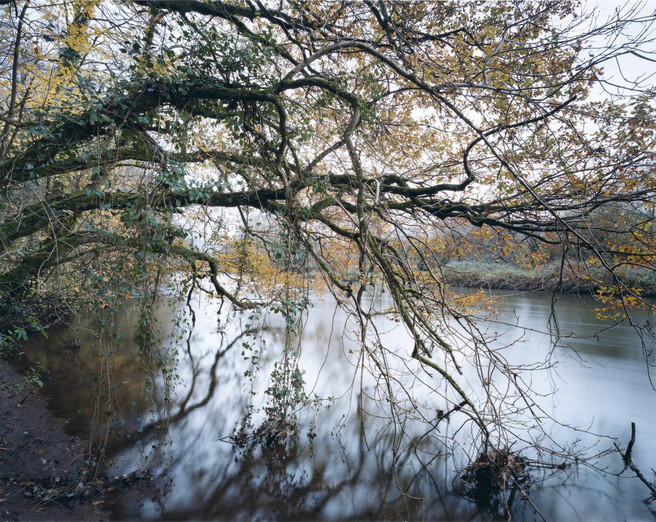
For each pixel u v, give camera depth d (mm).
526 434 7195
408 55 6297
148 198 4324
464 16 6305
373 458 6266
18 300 6051
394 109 7375
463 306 6340
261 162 5273
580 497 5352
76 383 8719
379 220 5930
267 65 5203
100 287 4301
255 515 4820
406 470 5957
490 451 5836
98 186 4805
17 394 7883
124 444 6270
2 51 4895
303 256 4926
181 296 5957
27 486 4996
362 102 5285
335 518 4832
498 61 5922
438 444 6805
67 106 4250
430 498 5309
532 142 5715
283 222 4668
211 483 5406
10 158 4520
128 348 11438
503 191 6242
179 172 4289
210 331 15320
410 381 10008
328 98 5172
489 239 6672
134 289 4430
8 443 6000
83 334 12602
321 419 7637
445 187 5559
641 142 5141
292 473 5762
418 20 6176
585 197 5410
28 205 4961
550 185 6066
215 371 10430
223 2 5199
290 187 4996
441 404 8562
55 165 4613
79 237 5160
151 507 4824
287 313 5039
